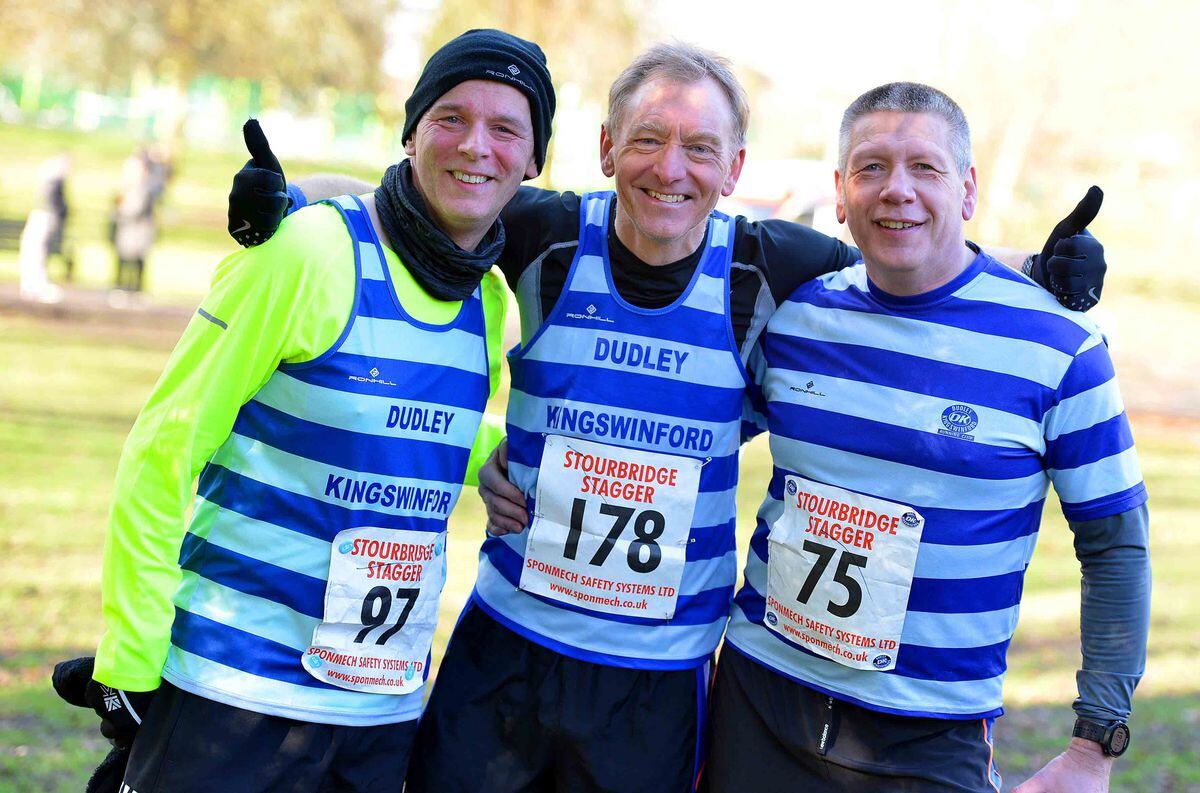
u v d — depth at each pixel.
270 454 2.49
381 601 2.52
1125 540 2.63
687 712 2.91
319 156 39.31
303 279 2.41
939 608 2.64
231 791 2.43
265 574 2.47
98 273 18.08
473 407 2.65
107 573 2.40
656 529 2.79
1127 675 2.62
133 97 40.22
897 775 2.67
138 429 2.43
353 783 2.58
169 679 2.46
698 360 2.80
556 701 2.82
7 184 25.08
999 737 5.20
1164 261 28.91
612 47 17.52
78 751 4.17
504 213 2.89
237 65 28.91
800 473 2.77
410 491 2.54
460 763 2.87
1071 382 2.62
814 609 2.69
